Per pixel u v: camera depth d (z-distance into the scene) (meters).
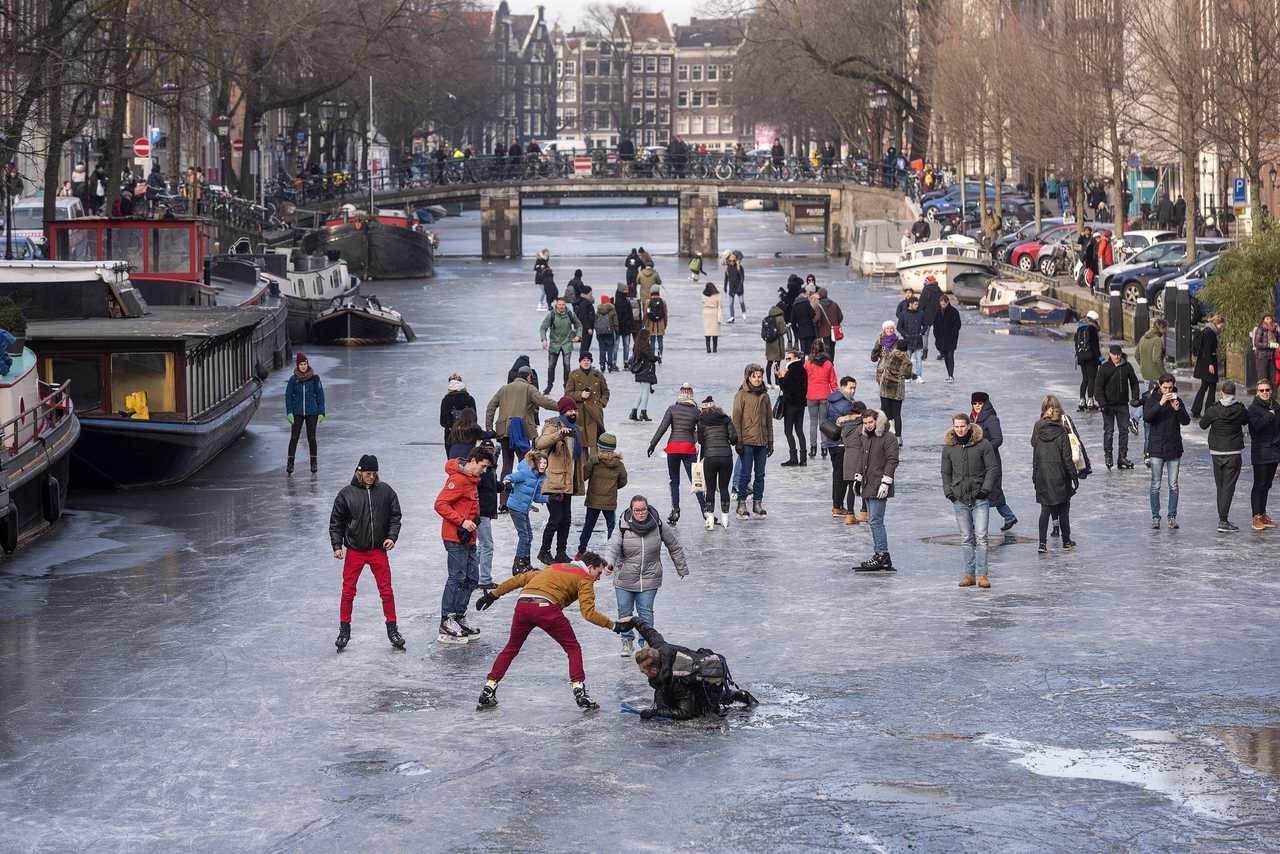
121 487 27.64
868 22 93.62
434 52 98.81
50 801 12.82
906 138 111.31
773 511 24.73
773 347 40.75
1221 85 46.88
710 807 12.47
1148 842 11.62
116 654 17.25
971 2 81.56
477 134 195.12
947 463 19.70
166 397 28.17
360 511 17.22
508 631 18.05
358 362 45.91
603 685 15.86
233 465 29.94
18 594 20.16
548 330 39.81
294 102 86.31
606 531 23.50
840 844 11.68
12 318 25.91
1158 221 69.38
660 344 44.84
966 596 19.27
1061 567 20.73
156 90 48.19
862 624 18.02
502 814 12.40
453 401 26.22
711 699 14.74
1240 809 12.26
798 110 123.81
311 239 81.50
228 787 13.09
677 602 19.14
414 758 13.73
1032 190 96.69
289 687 15.91
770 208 170.50
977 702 15.09
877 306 62.44
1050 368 42.38
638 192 99.19
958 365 43.28
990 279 65.56
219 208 75.50
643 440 31.45
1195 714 14.62
